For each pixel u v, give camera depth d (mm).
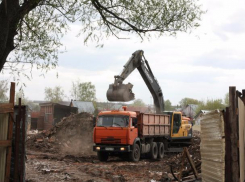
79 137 31078
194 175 12586
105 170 16500
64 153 27859
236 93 8562
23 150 9180
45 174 14594
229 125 8625
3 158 8852
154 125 24094
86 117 33312
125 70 22375
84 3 9938
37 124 61938
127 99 20750
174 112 27391
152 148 23938
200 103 80250
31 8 9164
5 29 8422
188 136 28594
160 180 13422
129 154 21469
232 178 8484
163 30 10242
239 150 8477
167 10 10086
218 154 9047
